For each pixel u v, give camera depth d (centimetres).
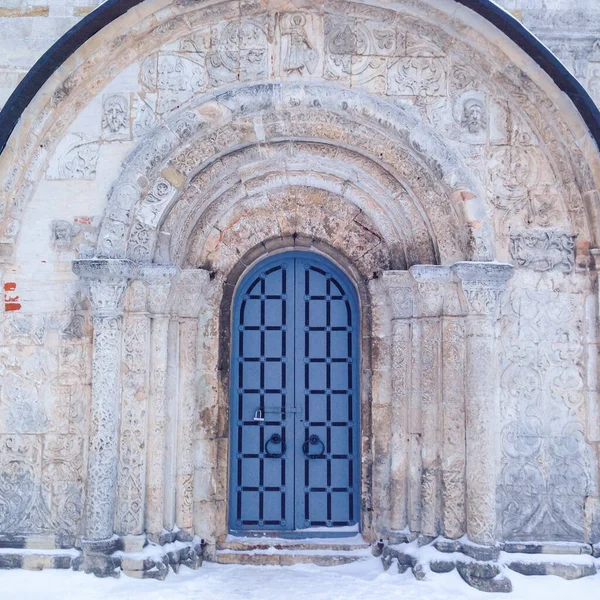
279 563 928
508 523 879
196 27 924
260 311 995
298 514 967
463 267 869
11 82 921
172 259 927
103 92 927
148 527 877
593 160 885
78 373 896
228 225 977
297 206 981
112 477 862
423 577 838
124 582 828
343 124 913
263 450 977
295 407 982
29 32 927
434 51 926
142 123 919
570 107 880
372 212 960
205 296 962
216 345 960
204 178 928
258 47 922
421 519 890
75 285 906
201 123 901
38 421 892
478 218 890
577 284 907
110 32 894
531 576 851
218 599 786
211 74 920
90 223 910
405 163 912
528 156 918
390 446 938
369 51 923
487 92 925
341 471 974
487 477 853
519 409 892
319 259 997
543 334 902
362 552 934
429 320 905
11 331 903
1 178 898
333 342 989
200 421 948
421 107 917
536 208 912
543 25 918
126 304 894
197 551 909
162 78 921
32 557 862
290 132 918
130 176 896
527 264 907
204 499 936
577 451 888
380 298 962
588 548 868
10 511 883
